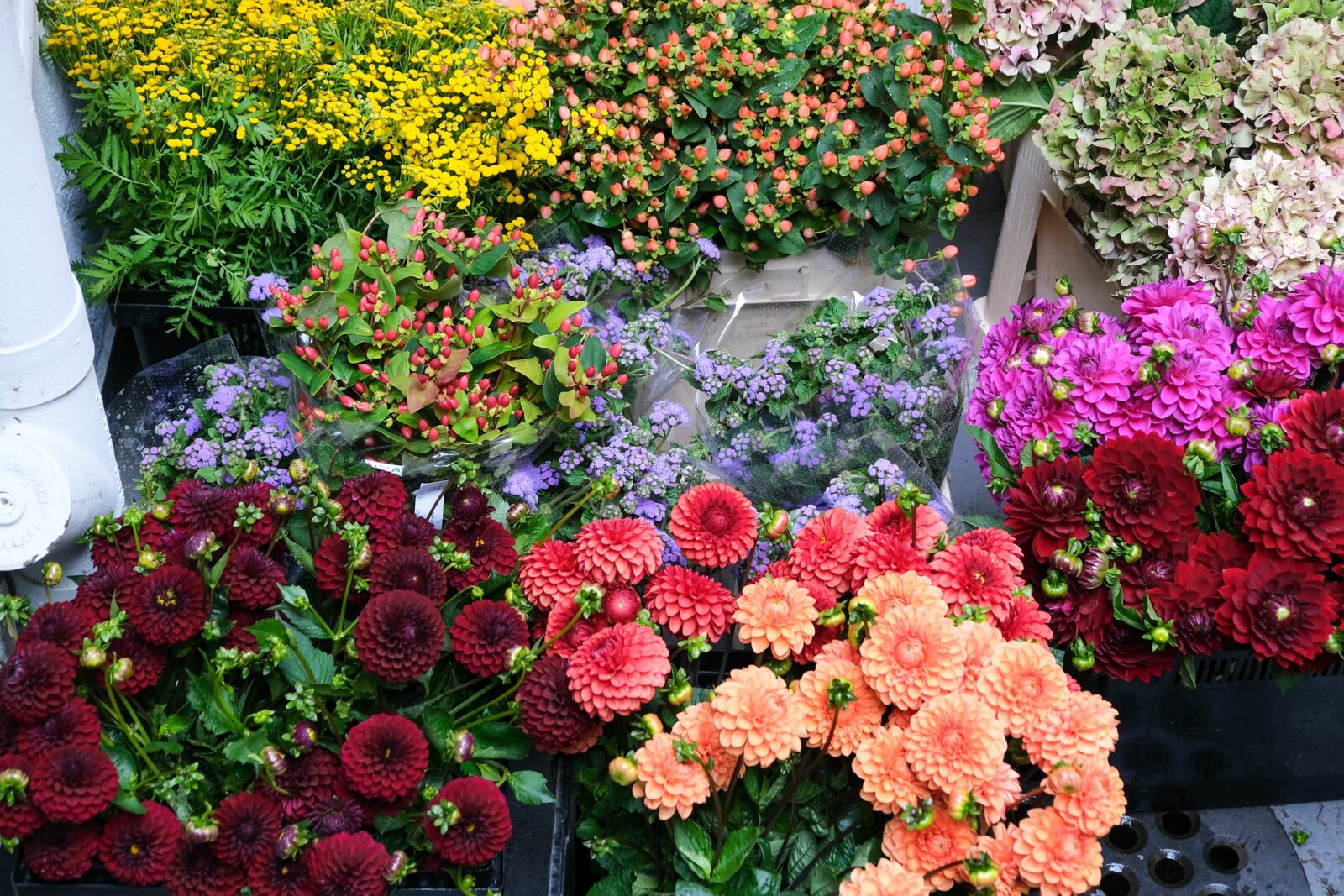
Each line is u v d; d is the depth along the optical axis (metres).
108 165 2.74
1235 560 2.02
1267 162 2.65
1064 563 1.94
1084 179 2.86
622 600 1.84
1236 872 2.23
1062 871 1.54
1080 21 3.02
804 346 2.57
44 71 2.79
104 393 2.86
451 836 1.63
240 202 2.71
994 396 2.34
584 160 2.81
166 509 1.94
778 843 1.73
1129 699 2.12
